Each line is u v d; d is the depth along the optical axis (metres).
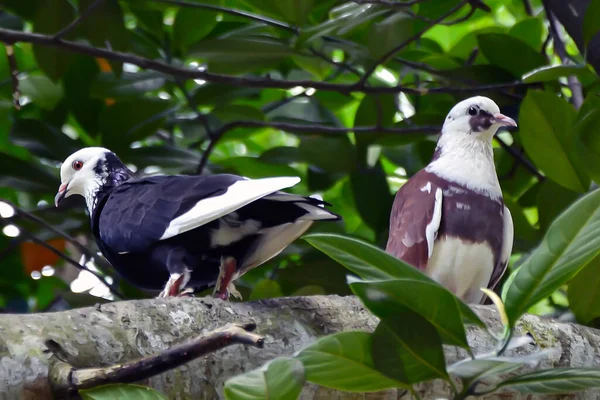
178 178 8.76
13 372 5.03
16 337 5.17
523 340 4.62
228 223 8.35
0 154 11.38
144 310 5.77
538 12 14.78
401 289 4.28
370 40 10.54
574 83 11.29
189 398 5.54
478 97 10.34
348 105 13.83
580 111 8.94
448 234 9.51
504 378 6.10
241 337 4.77
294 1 10.24
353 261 4.62
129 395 4.42
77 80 12.02
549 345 6.48
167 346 5.67
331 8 11.80
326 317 6.24
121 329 5.58
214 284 9.43
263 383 3.98
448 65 12.87
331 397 5.80
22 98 12.75
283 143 16.62
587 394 6.21
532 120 9.18
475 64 12.63
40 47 11.30
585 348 6.57
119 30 11.32
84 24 11.27
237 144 16.39
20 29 12.41
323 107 12.88
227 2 12.69
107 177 10.23
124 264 9.03
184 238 8.48
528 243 10.87
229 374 5.69
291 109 12.88
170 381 5.48
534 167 12.77
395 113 12.77
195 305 5.96
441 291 4.25
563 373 4.48
